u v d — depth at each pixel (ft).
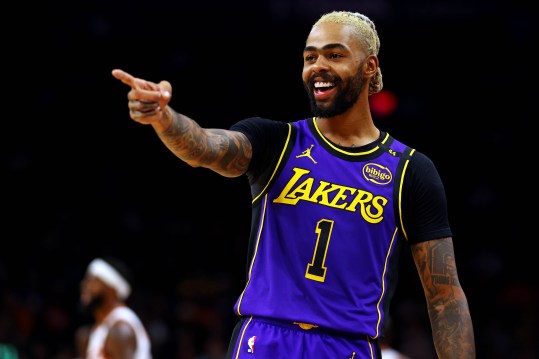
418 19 152.76
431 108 159.22
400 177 32.14
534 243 142.82
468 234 145.89
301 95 155.22
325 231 30.96
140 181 148.56
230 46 156.35
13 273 122.52
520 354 115.55
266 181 31.78
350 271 30.86
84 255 129.08
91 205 142.72
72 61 155.84
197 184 149.18
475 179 153.48
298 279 30.66
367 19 33.12
